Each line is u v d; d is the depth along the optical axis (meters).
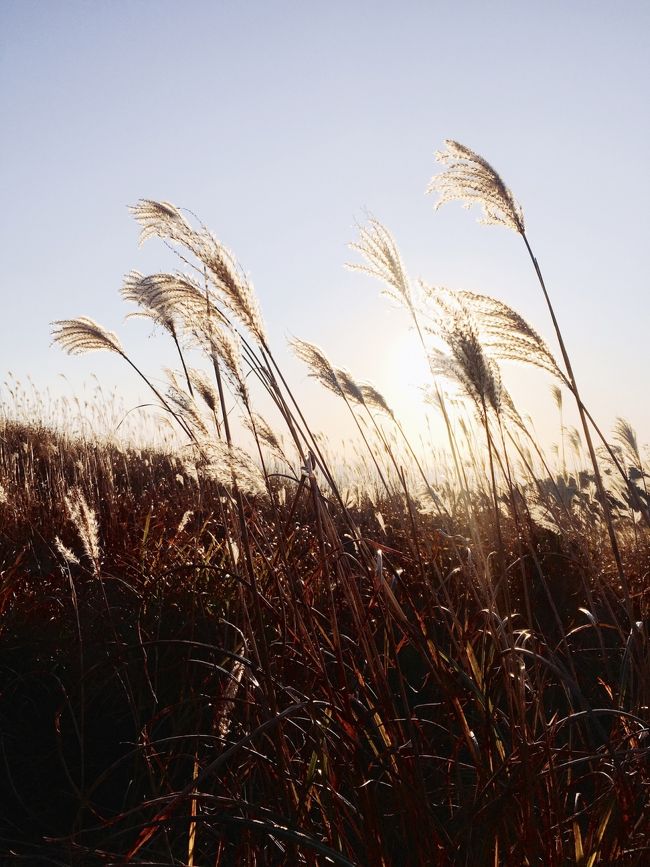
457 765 1.39
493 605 1.50
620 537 3.08
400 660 2.12
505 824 1.26
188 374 1.88
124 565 2.82
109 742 2.04
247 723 1.50
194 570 2.52
